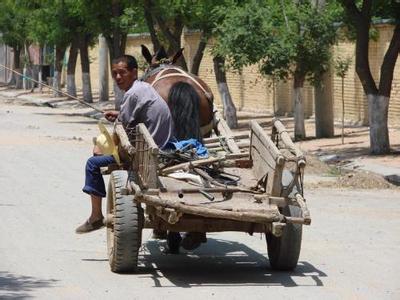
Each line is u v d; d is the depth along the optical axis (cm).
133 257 1297
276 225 1208
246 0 3775
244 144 1464
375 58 4197
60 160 2869
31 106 6606
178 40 4294
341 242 1611
